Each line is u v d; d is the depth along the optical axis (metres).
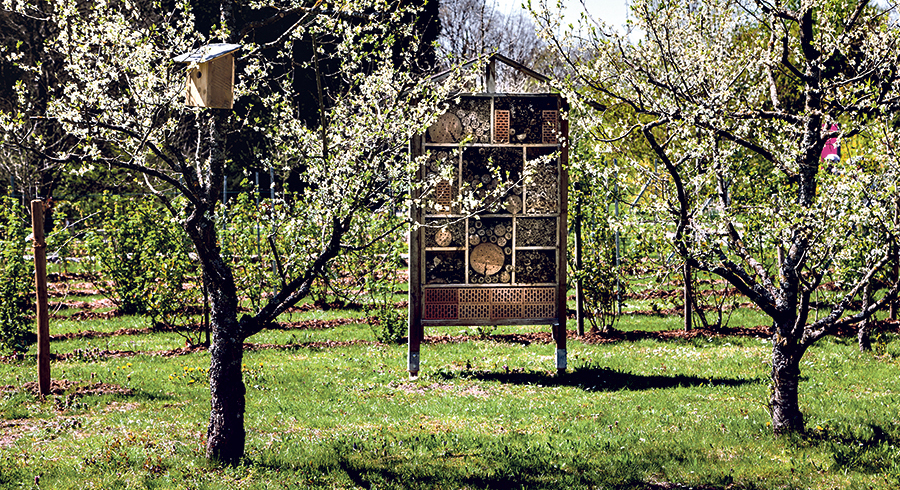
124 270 20.28
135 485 8.31
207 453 9.09
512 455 9.40
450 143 13.83
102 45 8.42
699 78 9.80
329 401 12.47
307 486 8.36
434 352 16.23
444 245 14.08
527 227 14.17
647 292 22.09
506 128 13.95
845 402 11.62
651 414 11.32
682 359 15.07
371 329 18.11
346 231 9.32
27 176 25.81
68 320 19.89
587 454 9.50
